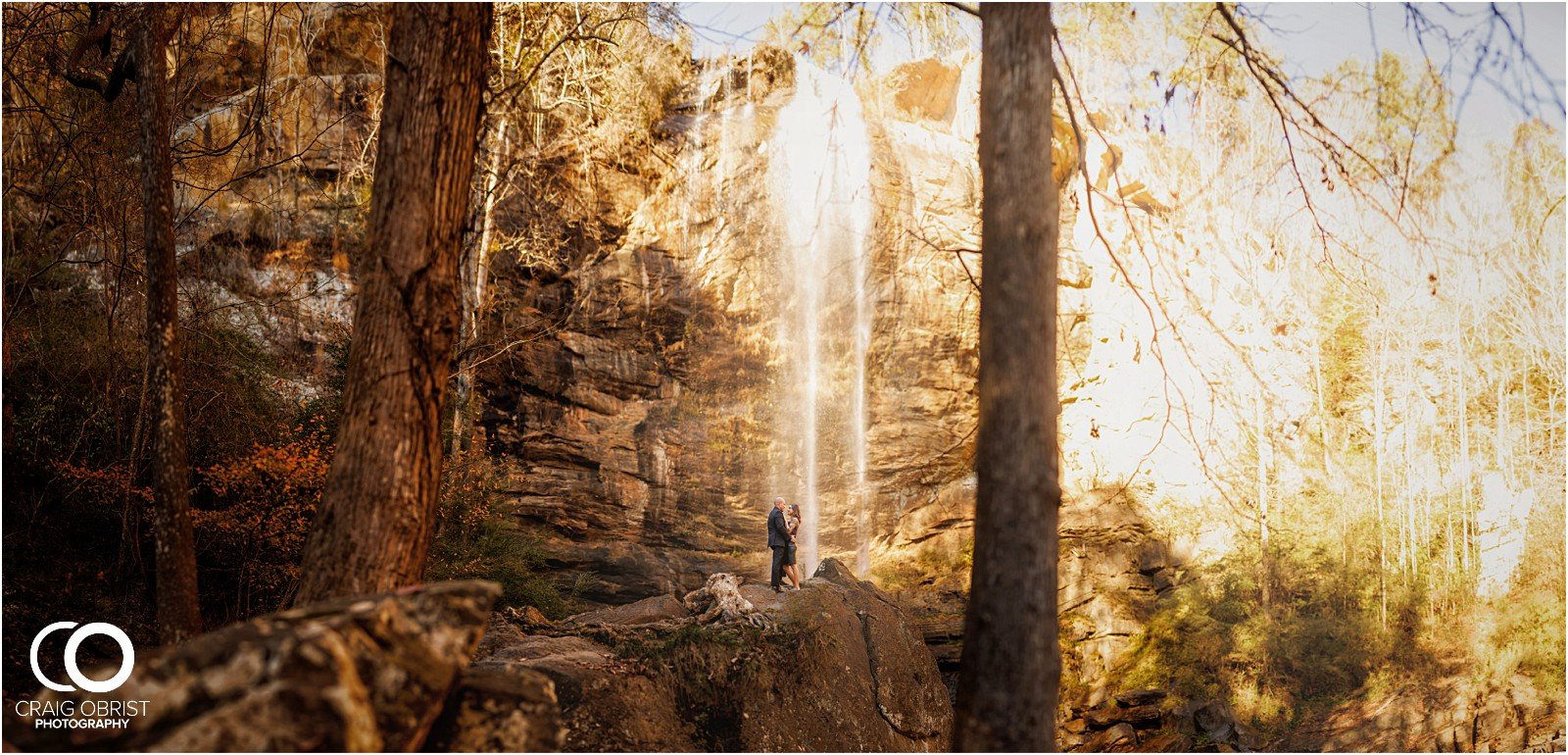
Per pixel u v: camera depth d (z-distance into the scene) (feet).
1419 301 66.54
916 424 73.15
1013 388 14.99
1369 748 59.00
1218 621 67.00
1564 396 69.62
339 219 55.57
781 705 32.58
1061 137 46.57
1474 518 69.31
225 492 35.55
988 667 14.47
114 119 36.81
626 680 30.07
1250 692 64.23
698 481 69.10
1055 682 14.51
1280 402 69.26
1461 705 61.26
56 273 37.96
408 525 18.51
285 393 43.27
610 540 64.69
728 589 37.86
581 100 56.24
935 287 72.59
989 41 16.37
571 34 32.68
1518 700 61.62
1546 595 67.10
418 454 18.86
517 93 26.03
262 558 35.96
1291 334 68.39
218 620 35.50
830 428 72.95
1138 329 71.05
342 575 17.90
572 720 27.20
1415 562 68.69
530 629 34.78
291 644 11.84
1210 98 37.29
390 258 19.08
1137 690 64.13
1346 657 65.57
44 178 35.60
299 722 11.38
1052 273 15.40
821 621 36.86
